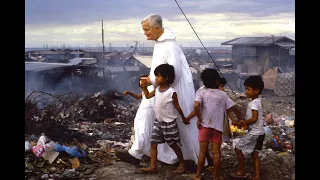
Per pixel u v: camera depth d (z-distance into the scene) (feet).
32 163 15.39
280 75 75.36
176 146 14.88
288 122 28.99
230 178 14.69
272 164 15.97
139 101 46.98
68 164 15.83
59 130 24.11
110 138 24.26
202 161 13.98
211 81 13.93
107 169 15.55
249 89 14.02
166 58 15.29
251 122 13.79
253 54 105.60
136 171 15.33
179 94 15.30
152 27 15.37
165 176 14.75
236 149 14.53
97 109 32.68
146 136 15.70
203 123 13.87
